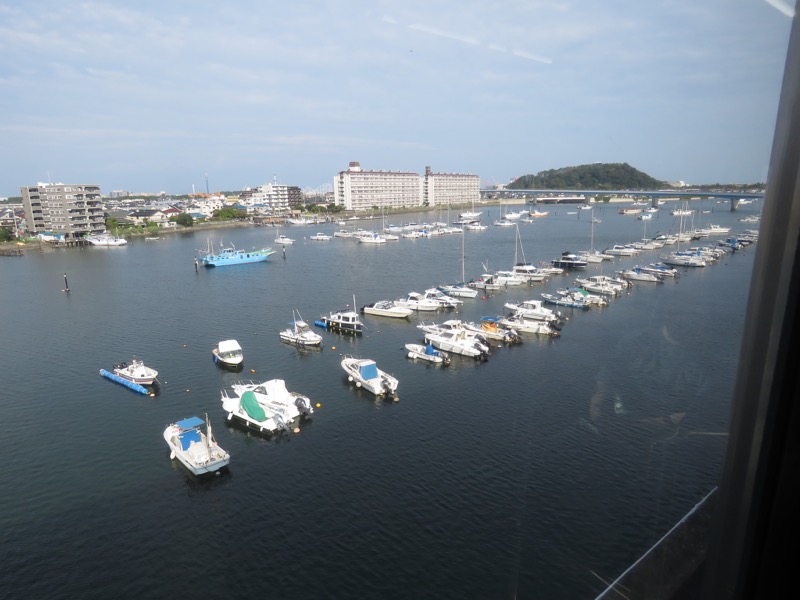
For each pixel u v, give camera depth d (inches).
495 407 890.1
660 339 527.2
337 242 3641.7
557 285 1988.2
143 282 2287.2
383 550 564.4
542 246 2938.0
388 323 1571.1
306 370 1170.6
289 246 3467.0
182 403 1007.6
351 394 1015.6
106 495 699.4
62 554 585.6
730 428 92.4
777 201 77.5
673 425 402.6
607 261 2314.2
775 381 76.2
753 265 87.4
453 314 1652.3
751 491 82.4
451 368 1138.7
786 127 75.7
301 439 829.8
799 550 77.6
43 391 1083.3
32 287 2230.6
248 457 783.1
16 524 641.6
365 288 2064.5
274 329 1518.2
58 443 853.8
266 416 884.0
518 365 1107.9
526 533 486.6
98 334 1493.6
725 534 91.4
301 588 525.7
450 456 733.9
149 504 676.7
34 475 755.4
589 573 394.3
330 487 688.4
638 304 1330.0
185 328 1539.1
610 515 449.7
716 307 541.0
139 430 895.1
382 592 512.1
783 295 74.5
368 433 835.4
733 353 108.0
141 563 569.3
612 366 695.1
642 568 142.5
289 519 629.3
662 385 481.7
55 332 1524.4
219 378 1135.6
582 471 561.9
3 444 853.2
